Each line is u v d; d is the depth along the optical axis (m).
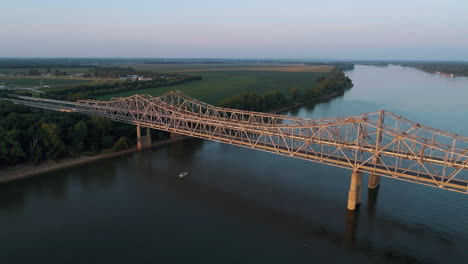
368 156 98.19
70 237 62.53
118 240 61.53
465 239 60.94
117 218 69.38
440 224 65.62
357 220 67.88
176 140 129.12
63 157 104.06
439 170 89.00
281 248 59.22
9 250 58.72
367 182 85.50
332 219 68.62
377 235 62.81
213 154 112.38
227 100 169.50
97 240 61.56
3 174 90.75
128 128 124.19
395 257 56.72
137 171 96.31
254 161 104.50
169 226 66.31
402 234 62.84
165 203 76.25
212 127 132.50
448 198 76.06
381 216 69.00
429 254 57.16
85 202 76.56
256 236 62.97
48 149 101.69
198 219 69.12
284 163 102.12
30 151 98.12
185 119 98.88
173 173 94.88
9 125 101.88
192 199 78.38
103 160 105.12
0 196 79.38
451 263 54.88
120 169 97.81
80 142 107.94
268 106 188.75
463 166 57.50
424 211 70.56
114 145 112.31
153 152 114.25
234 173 94.50
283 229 65.31
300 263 55.22
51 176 91.44
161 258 56.34
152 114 111.69
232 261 55.62
